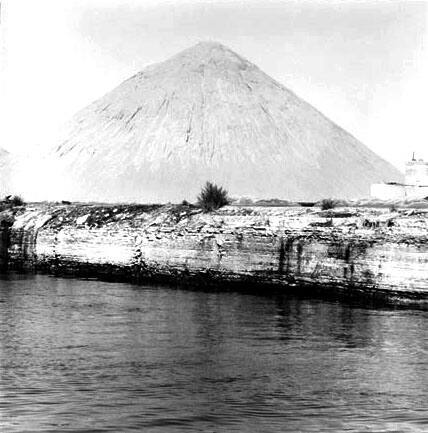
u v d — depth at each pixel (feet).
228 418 83.35
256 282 201.16
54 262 261.65
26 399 90.17
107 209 261.03
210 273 212.02
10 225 278.26
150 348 121.29
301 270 191.31
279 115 587.27
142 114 566.36
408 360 111.96
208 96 581.53
